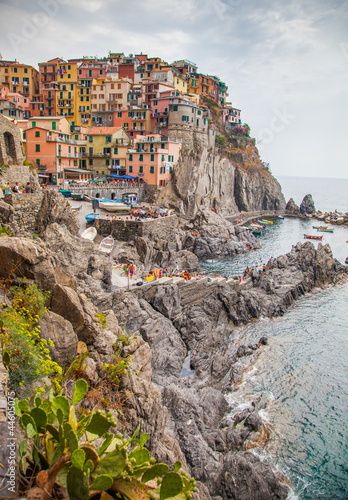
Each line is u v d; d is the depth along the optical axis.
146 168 101.94
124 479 7.57
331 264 74.81
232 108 161.62
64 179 91.94
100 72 133.50
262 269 72.38
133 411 21.31
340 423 33.66
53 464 7.63
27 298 19.31
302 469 28.78
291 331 51.69
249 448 30.41
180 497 7.42
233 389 37.91
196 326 47.16
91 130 106.88
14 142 49.38
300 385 38.88
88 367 20.89
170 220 82.00
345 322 55.03
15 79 120.31
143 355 26.66
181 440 28.67
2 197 42.62
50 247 42.97
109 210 76.00
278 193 170.62
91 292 38.16
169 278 52.16
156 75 130.88
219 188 127.12
